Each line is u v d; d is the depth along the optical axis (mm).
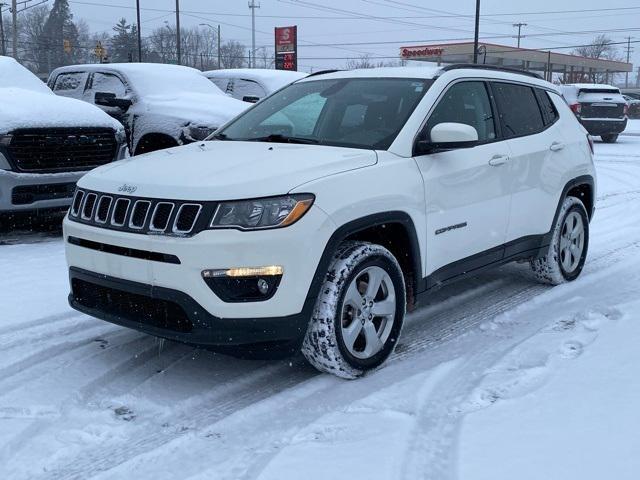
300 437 3287
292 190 3605
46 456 3186
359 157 4082
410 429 3316
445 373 4043
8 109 7047
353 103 4781
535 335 4539
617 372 3699
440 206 4426
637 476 2703
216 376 4090
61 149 7289
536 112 5723
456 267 4695
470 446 3039
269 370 4188
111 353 4398
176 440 3312
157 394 3838
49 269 6277
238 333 3557
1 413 3596
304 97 5133
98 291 3990
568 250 6027
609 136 22250
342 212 3744
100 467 3102
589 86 21828
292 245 3547
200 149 4512
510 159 5078
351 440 3217
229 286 3523
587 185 6254
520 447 2994
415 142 4379
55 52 77688
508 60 53688
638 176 13727
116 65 10641
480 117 5031
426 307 5410
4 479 3004
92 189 4020
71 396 3795
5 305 5215
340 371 3873
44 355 4344
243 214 3512
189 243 3492
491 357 4281
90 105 8039
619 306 4965
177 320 3670
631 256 7055
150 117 9414
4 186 6875
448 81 4820
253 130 4965
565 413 3281
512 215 5172
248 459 3133
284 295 3568
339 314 3791
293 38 33125
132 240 3666
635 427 3078
